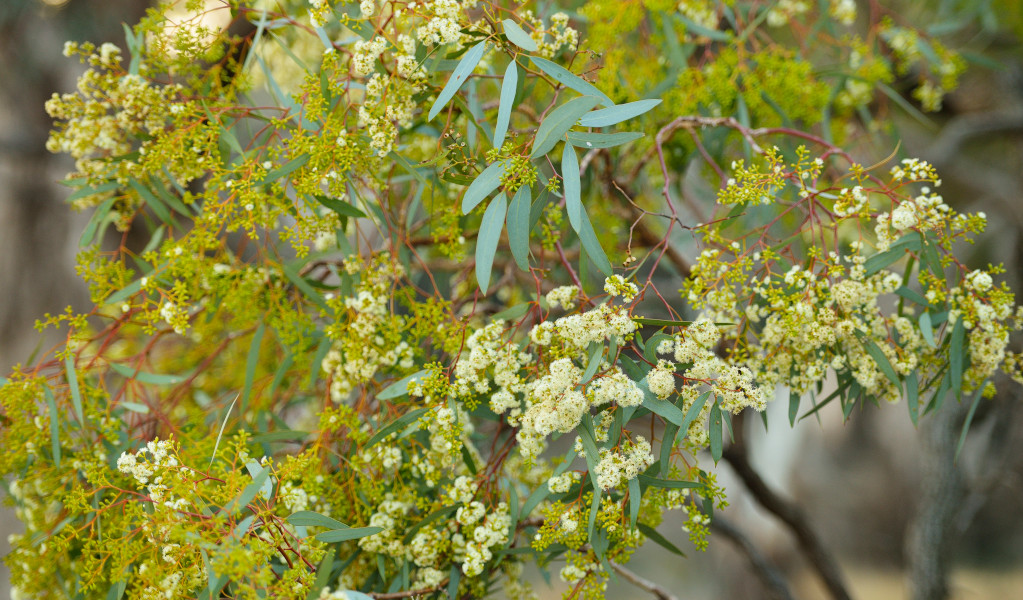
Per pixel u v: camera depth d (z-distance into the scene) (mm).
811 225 1667
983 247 3453
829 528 6305
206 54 1756
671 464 1660
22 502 1746
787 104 1952
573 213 1581
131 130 1753
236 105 1764
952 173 3584
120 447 1746
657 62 1981
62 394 1746
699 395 1602
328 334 1724
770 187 1671
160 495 1590
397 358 1745
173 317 1714
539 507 1709
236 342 2000
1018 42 3072
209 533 1567
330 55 1677
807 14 2154
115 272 1746
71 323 1731
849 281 1642
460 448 1677
